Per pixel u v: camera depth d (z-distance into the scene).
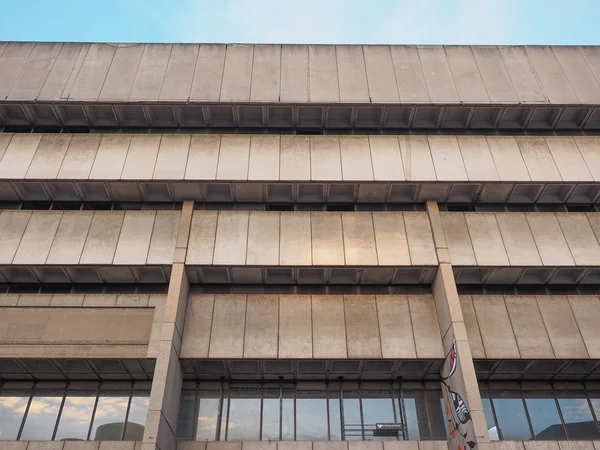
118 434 19.66
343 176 23.80
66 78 25.67
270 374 21.25
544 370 21.09
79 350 19.95
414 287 23.06
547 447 18.84
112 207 24.16
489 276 22.75
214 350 20.39
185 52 27.03
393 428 20.27
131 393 20.81
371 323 21.48
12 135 24.69
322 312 21.73
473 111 25.75
